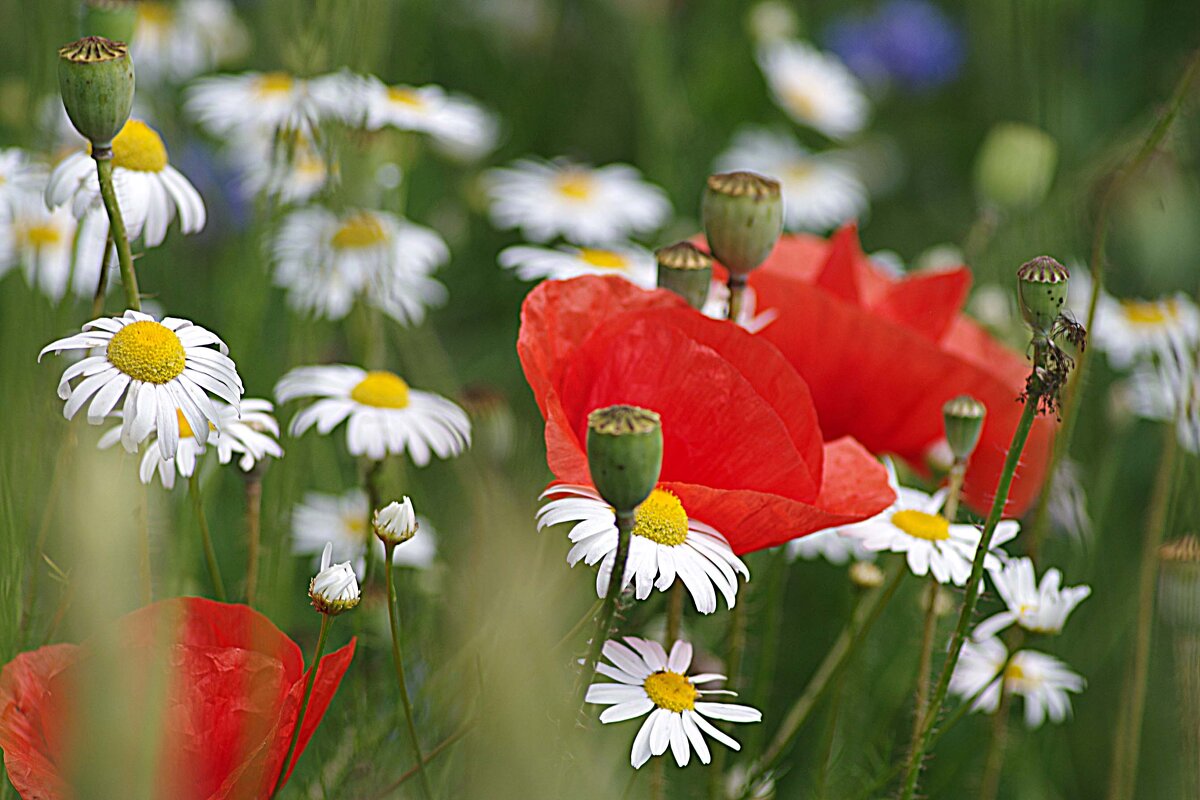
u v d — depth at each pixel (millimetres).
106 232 1072
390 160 1193
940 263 1450
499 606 959
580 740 942
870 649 1150
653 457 953
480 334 1597
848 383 1079
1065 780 1174
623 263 1253
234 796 952
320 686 975
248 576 1047
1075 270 1260
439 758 1033
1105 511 1237
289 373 1096
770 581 1104
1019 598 1056
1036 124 1327
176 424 974
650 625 1105
